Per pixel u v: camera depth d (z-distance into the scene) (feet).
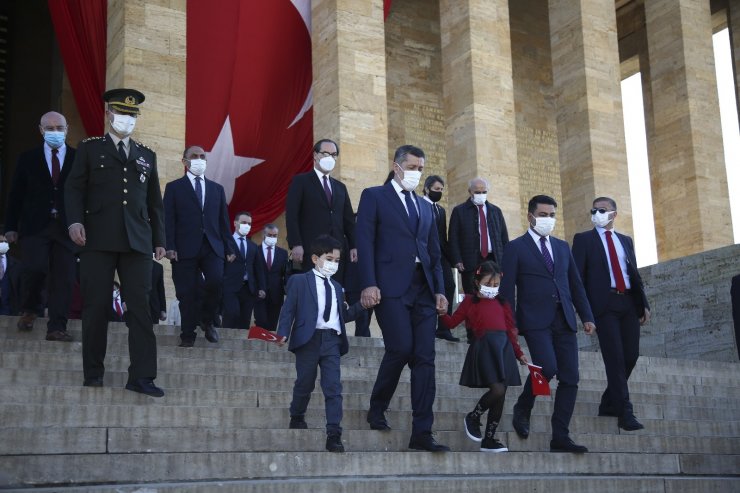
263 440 23.22
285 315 24.95
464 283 39.88
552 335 27.96
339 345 25.05
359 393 29.32
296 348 24.64
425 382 24.53
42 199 29.78
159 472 20.49
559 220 87.81
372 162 59.52
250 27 62.44
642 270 55.62
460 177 65.82
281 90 63.41
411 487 21.54
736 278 28.50
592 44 72.18
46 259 29.63
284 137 63.67
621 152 71.26
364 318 39.06
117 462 20.15
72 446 20.79
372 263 24.89
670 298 53.88
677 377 41.81
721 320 51.37
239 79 62.08
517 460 25.13
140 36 53.93
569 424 29.32
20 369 25.49
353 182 58.44
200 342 33.83
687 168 76.64
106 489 18.26
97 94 58.54
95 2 58.80
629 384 37.06
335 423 23.47
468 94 66.28
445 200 81.61
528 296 28.07
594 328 28.81
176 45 54.80
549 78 91.25
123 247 25.27
